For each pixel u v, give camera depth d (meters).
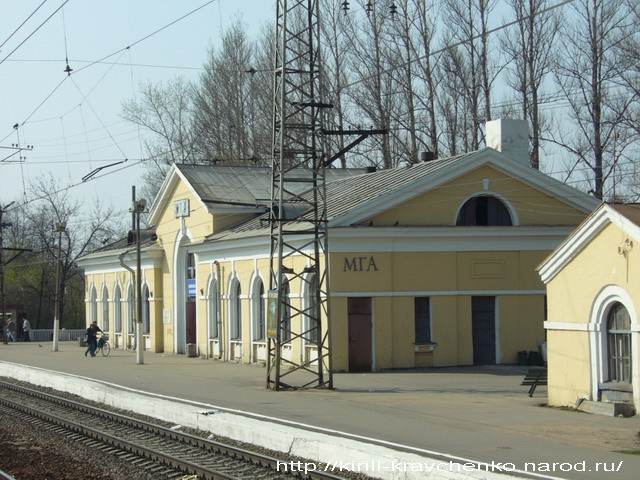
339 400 20.70
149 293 43.50
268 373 23.58
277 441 14.40
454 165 29.41
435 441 14.38
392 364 28.70
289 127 22.41
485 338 30.03
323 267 28.44
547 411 18.45
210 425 16.67
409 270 29.08
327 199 34.00
